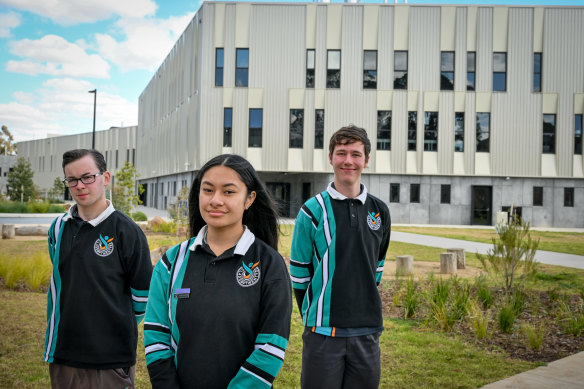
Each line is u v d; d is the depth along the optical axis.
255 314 1.99
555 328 6.13
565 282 9.44
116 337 2.73
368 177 28.92
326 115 29.14
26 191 42.50
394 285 8.55
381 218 3.12
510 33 28.83
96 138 65.75
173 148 38.38
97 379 2.68
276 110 29.34
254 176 2.12
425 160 28.94
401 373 4.50
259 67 29.36
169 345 2.02
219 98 29.45
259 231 2.31
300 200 32.25
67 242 2.76
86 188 2.73
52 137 73.81
